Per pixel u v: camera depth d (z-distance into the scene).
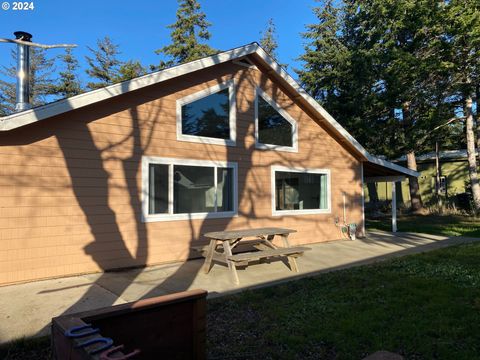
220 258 7.12
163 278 6.91
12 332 4.26
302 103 11.52
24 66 8.09
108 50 33.78
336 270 7.40
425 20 17.44
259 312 4.88
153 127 8.30
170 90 8.62
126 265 7.77
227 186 9.62
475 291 5.50
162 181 8.41
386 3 19.41
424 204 24.67
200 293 3.26
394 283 6.07
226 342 3.97
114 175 7.70
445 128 23.05
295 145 11.29
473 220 16.89
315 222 11.67
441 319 4.44
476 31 16.00
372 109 21.41
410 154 21.81
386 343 3.82
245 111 10.12
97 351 2.11
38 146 6.85
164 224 8.36
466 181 22.38
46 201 6.90
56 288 6.21
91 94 7.09
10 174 6.56
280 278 6.84
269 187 10.54
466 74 18.12
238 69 10.02
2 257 6.44
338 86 23.09
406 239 12.02
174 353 3.12
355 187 13.05
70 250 7.12
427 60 17.77
